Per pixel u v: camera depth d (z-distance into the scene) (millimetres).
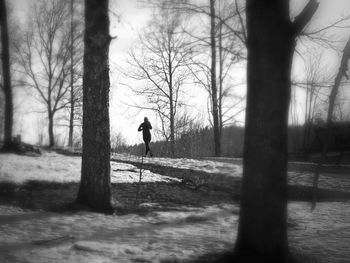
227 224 8852
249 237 5793
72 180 12500
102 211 9156
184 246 6746
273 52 5719
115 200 10078
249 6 5902
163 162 19906
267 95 5691
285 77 5789
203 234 7742
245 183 5859
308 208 11602
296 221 9602
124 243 6730
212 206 11039
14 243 6215
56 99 29984
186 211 10086
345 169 18797
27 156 18125
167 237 7352
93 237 6984
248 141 5816
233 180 14586
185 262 5820
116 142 31781
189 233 7777
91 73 9312
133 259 5844
